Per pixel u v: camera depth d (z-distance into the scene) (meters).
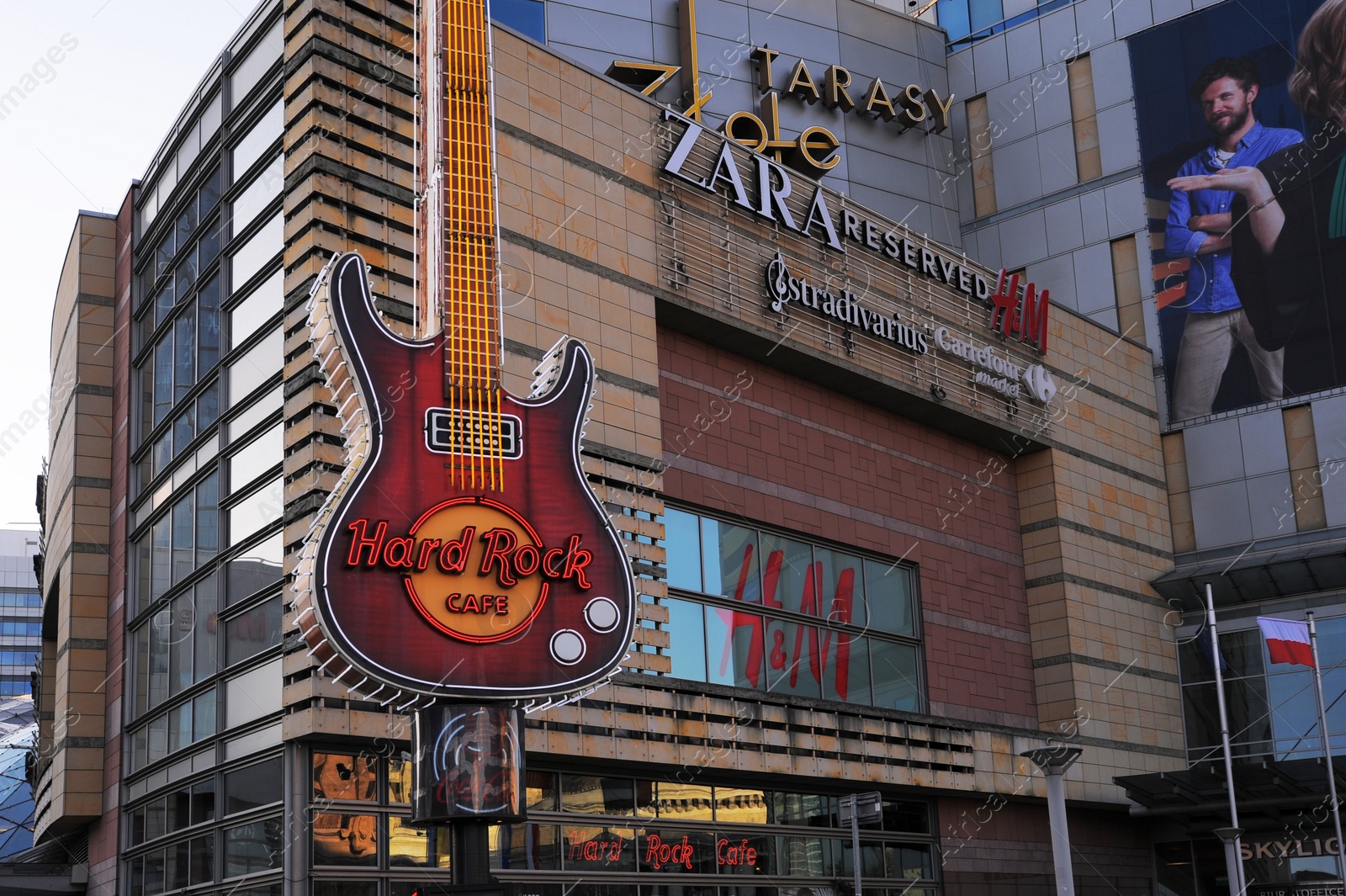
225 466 31.45
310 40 29.77
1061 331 49.38
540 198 32.75
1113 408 51.16
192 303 34.56
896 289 42.22
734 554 36.62
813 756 35.72
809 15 56.97
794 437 39.38
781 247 38.84
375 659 21.61
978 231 59.81
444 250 24.12
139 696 34.97
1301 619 49.12
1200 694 50.09
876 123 57.81
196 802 30.16
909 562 42.31
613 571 23.78
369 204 29.59
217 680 29.98
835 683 38.44
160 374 36.53
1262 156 54.16
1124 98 57.34
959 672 42.69
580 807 30.64
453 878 21.78
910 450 43.47
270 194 31.00
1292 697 48.69
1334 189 52.44
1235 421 52.69
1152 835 48.88
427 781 21.78
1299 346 52.09
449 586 22.47
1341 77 53.06
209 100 34.69
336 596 21.59
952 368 43.72
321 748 26.69
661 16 52.31
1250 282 53.47
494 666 22.42
